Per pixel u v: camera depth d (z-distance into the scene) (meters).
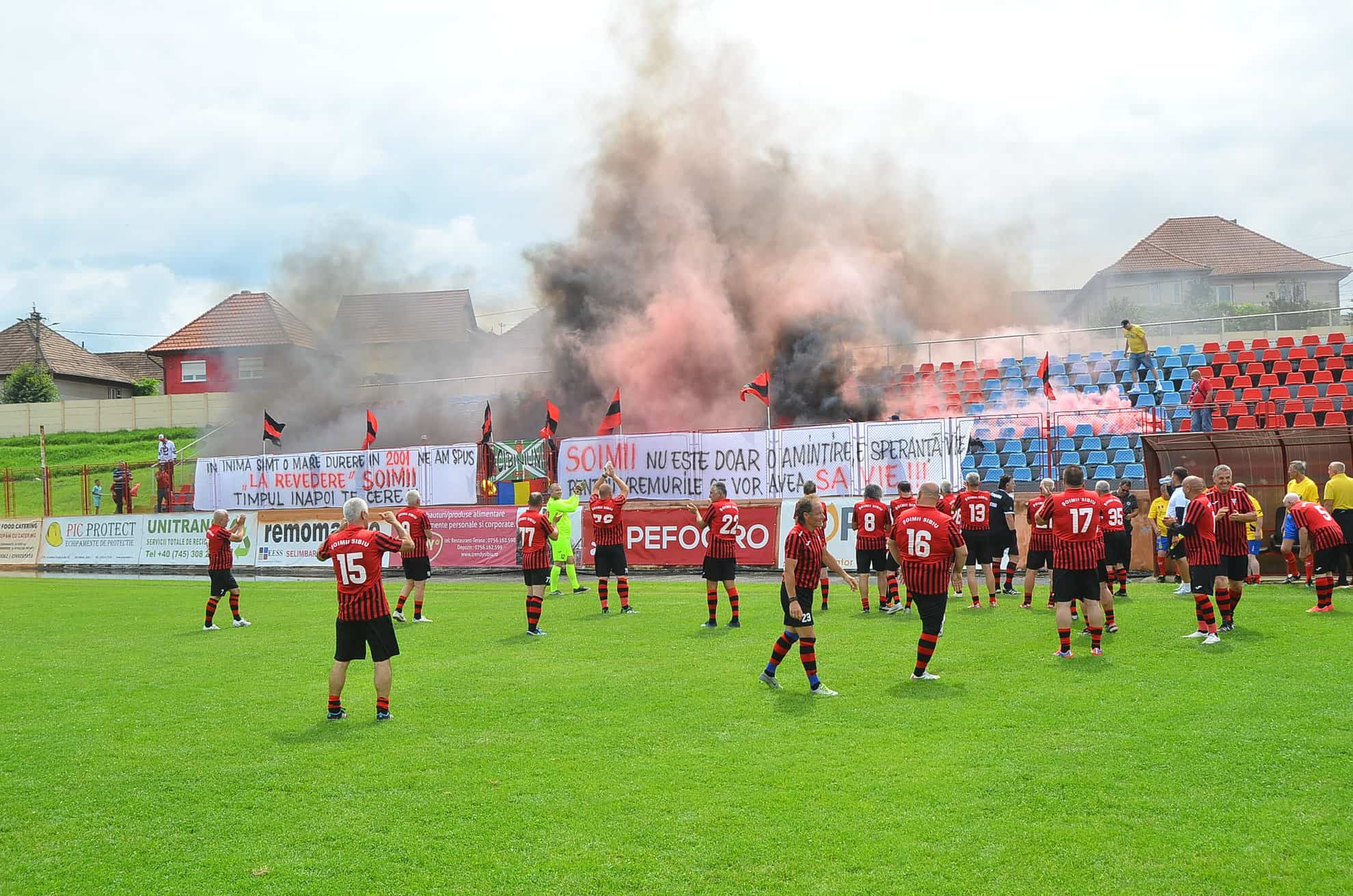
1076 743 7.75
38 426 54.59
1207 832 6.03
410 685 10.75
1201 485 11.56
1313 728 7.88
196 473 29.33
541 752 8.07
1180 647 11.19
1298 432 17.86
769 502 21.48
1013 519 16.61
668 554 22.22
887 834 6.13
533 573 13.86
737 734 8.37
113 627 16.23
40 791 7.45
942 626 13.26
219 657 12.99
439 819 6.63
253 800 7.12
